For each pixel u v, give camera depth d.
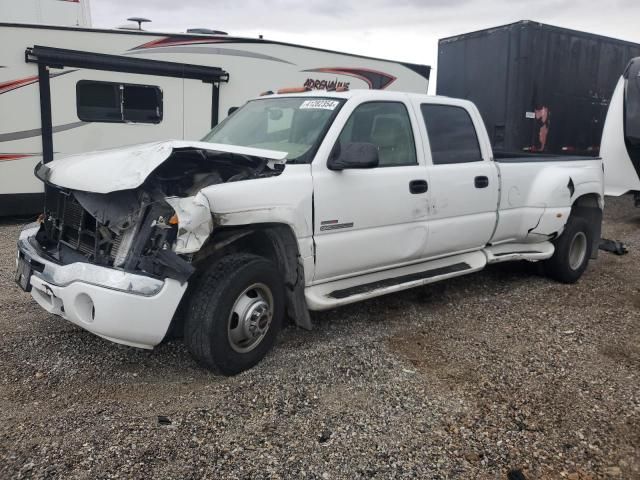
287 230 4.02
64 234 3.99
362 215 4.41
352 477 2.81
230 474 2.79
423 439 3.15
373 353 4.23
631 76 10.36
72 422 3.17
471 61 12.21
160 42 9.27
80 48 8.68
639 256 7.83
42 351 4.05
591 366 4.13
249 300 3.79
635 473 2.91
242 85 10.14
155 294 3.35
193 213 3.37
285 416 3.33
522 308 5.43
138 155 3.52
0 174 8.41
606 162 10.74
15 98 8.33
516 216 5.82
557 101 12.01
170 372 3.83
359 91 4.73
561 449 3.10
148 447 2.97
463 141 5.38
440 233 5.04
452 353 4.30
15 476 2.71
